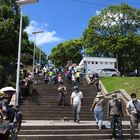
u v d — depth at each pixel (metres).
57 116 24.36
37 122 21.55
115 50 74.06
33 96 27.78
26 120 23.17
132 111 16.95
